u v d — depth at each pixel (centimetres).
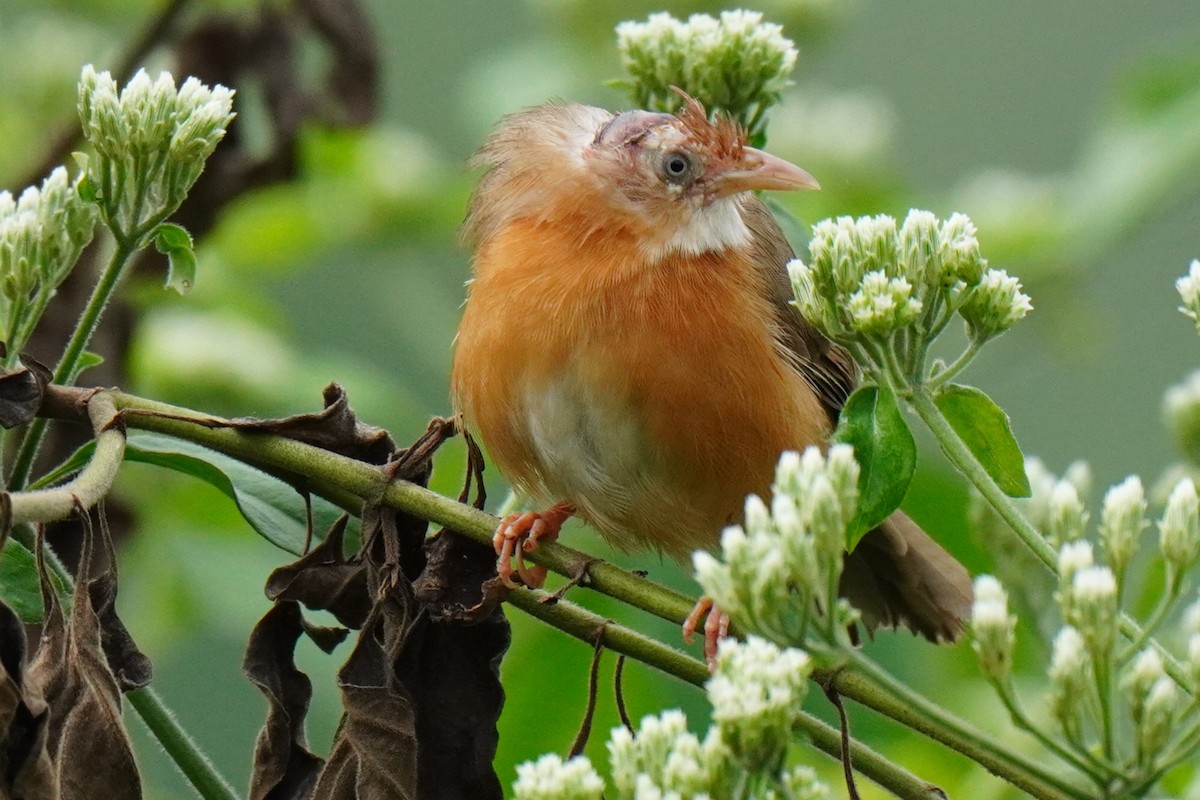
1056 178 1468
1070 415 1711
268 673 721
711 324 886
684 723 613
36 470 1016
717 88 976
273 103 1160
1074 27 1886
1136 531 621
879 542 967
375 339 1658
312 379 1223
